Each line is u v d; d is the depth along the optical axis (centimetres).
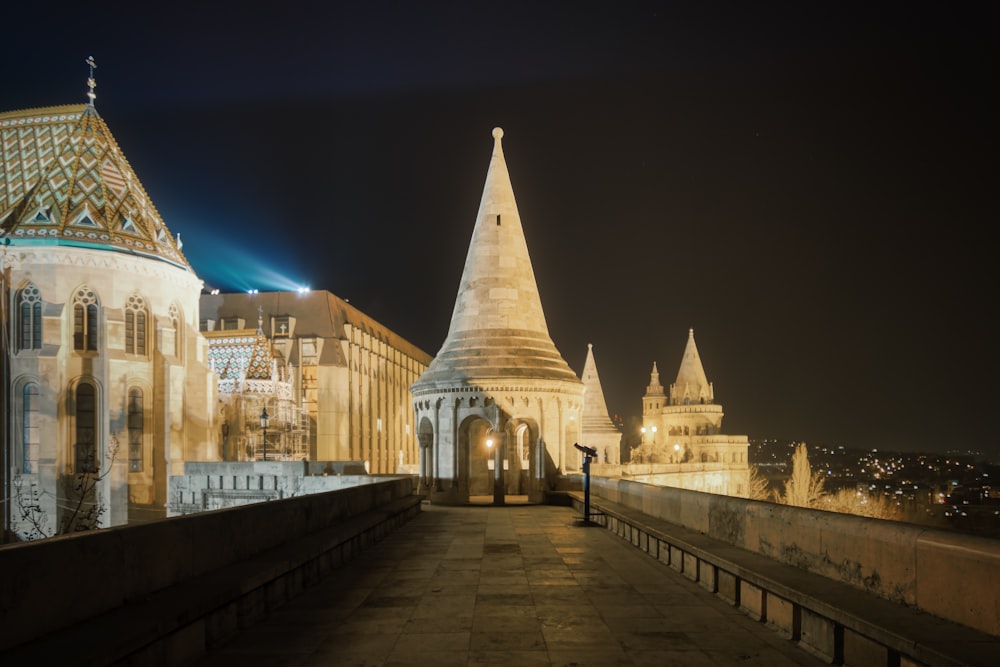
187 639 875
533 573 1531
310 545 1361
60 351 5941
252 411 7838
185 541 993
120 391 6131
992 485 13700
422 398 3794
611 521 2358
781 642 981
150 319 6438
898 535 855
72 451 5953
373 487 2219
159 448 6350
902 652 700
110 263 6194
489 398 3594
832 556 1007
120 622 754
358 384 11056
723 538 1427
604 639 1000
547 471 3616
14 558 670
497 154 3984
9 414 5884
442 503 3578
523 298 3862
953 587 756
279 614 1151
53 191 6438
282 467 5328
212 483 5597
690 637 1008
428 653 936
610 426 8569
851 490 12125
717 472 10225
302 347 10375
